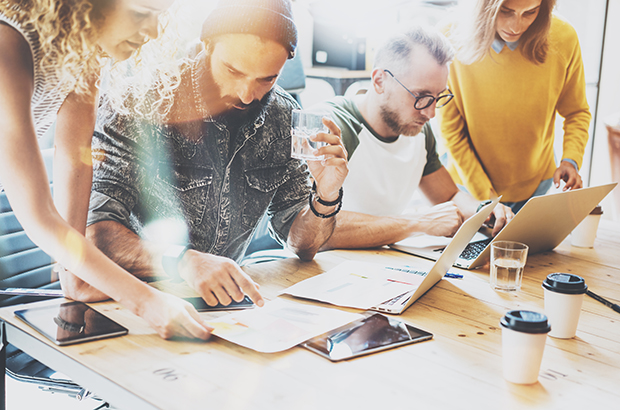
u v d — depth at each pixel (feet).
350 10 9.84
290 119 4.75
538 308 3.44
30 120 2.72
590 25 10.30
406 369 2.51
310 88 10.06
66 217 3.28
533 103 7.47
